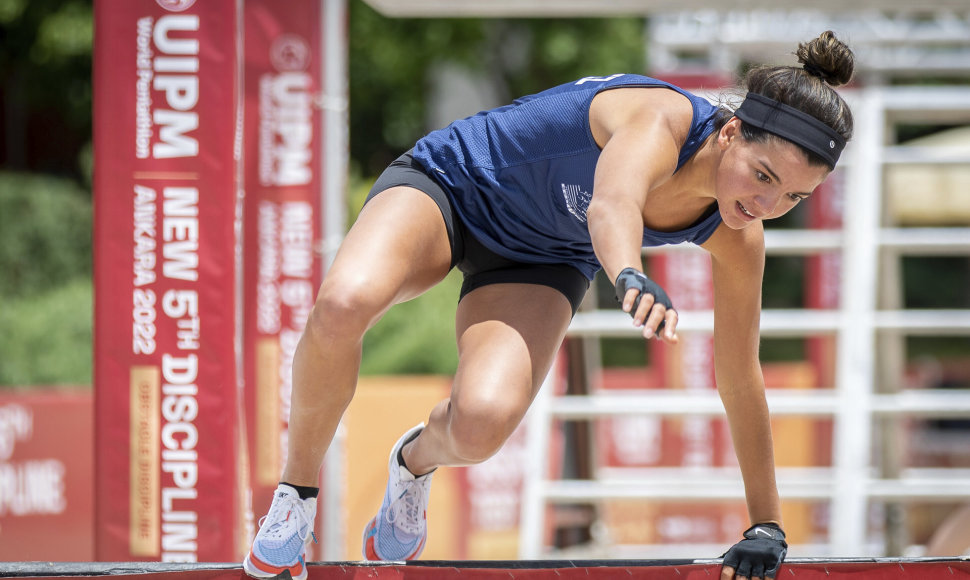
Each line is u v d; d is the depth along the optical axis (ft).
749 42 61.98
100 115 41.27
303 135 48.91
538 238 25.67
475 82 141.59
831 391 64.95
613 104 23.39
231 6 41.16
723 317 25.54
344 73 49.34
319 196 49.08
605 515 61.26
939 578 23.86
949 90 59.77
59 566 23.70
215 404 41.55
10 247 100.78
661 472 67.56
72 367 87.25
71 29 114.83
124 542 41.60
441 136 25.72
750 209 22.27
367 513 61.11
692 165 23.06
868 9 48.60
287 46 48.70
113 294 41.52
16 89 132.87
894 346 55.31
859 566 23.84
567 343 52.85
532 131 24.45
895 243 52.47
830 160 21.72
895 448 54.54
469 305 25.89
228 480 41.57
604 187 21.09
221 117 41.16
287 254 49.21
